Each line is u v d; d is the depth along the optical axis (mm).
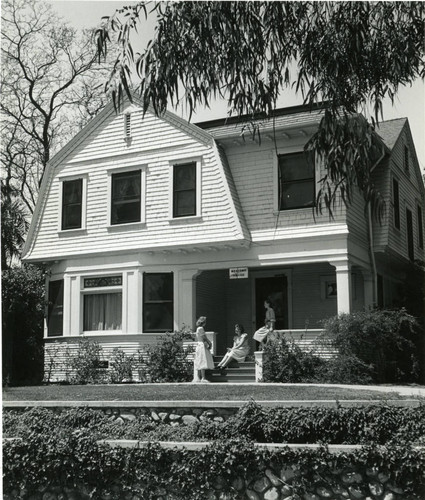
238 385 14766
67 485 8562
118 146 20766
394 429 8352
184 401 10766
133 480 8312
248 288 21891
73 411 10609
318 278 20844
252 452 7871
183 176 19766
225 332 22000
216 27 8312
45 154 29609
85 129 21266
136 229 20141
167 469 8219
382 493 7383
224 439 8398
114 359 19578
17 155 29922
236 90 8945
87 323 20703
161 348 18438
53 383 19344
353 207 18688
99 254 20469
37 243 21578
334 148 8195
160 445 8344
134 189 20406
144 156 20328
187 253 19594
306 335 17703
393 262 21797
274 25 8477
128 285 20016
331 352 17328
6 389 14805
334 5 8281
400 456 7383
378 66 8398
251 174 19375
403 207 22375
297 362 16766
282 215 18734
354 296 20391
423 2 8234
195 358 17344
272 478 7770
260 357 17297
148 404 10922
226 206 19000
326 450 7633
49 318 21234
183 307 19406
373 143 8391
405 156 23359
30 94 28625
